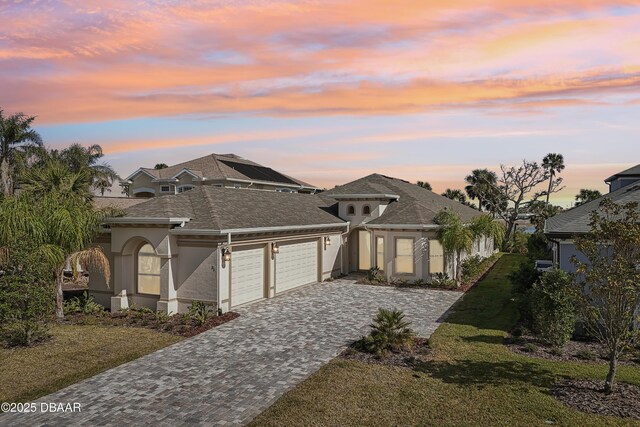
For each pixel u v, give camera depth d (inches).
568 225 584.1
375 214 1071.6
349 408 346.9
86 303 699.4
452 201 1567.4
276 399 369.4
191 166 1518.2
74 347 516.1
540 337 520.7
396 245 960.3
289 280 866.1
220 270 661.9
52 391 391.5
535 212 2119.8
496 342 518.0
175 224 669.9
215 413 345.1
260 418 332.8
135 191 1547.7
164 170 1552.7
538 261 1125.7
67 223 619.2
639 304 386.0
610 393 361.1
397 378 407.2
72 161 1441.9
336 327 597.3
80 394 383.2
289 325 609.0
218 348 509.7
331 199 1225.4
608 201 390.6
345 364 447.5
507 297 796.0
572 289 390.0
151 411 349.1
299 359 468.8
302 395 371.9
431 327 594.6
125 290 708.0
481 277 1045.2
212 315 652.7
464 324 608.1
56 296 644.1
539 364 437.7
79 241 638.5
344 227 1082.1
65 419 336.8
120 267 705.0
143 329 597.0
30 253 555.5
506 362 444.5
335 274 1048.2
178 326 605.6
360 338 542.3
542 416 326.0
